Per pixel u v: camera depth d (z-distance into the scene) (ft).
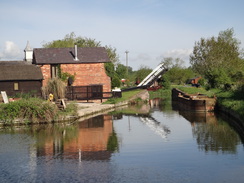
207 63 211.00
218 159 45.27
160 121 82.89
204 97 111.45
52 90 97.04
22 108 79.56
